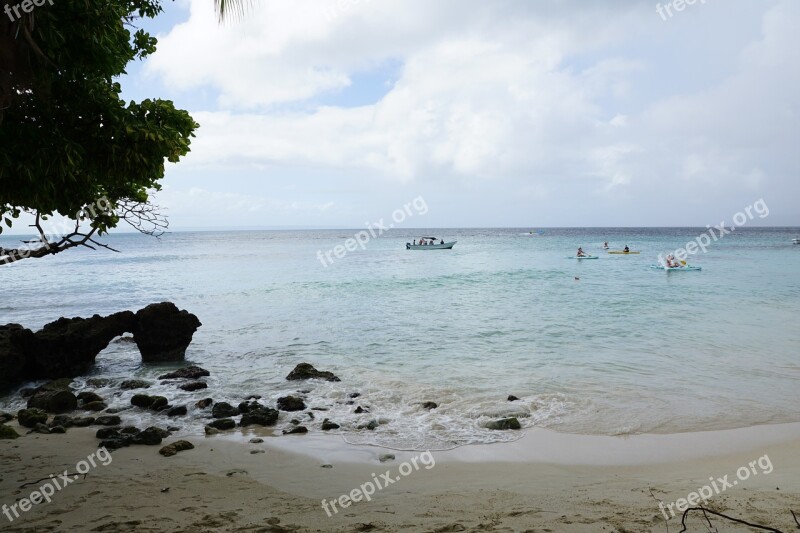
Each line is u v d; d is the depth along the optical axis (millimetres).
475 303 28797
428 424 10586
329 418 11062
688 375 14078
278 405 11875
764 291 32625
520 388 13039
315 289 35656
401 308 27125
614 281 39812
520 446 9367
